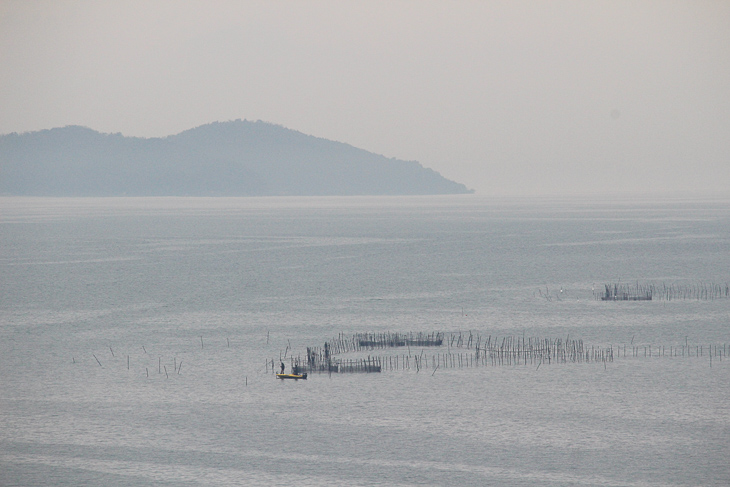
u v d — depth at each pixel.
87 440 154.75
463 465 142.38
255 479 138.00
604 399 174.50
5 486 136.50
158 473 140.75
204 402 175.12
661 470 140.12
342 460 144.88
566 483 135.88
